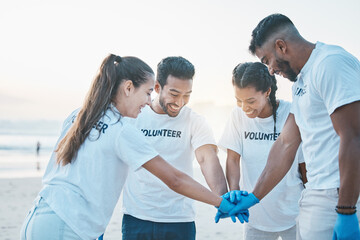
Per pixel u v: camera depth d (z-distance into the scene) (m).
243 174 2.78
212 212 7.16
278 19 2.14
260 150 2.70
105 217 1.97
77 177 1.91
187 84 2.46
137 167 1.93
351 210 1.82
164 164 2.00
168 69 2.47
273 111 2.67
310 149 2.07
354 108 1.80
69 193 1.87
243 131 2.75
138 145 1.94
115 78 2.03
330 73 1.86
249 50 2.31
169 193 2.55
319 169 2.02
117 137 1.93
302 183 2.73
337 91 1.83
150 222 2.57
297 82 2.19
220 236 5.52
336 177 1.95
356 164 1.79
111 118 1.98
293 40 2.10
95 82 2.03
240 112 2.77
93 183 1.90
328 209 1.97
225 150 2.83
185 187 2.06
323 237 2.00
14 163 21.02
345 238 1.81
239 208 2.34
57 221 1.82
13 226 6.22
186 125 2.64
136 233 2.60
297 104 2.17
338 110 1.83
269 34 2.15
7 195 9.40
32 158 24.61
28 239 1.84
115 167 1.96
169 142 2.60
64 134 2.12
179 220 2.57
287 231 2.71
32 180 12.47
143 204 2.57
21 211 7.46
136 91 2.06
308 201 2.08
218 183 2.53
